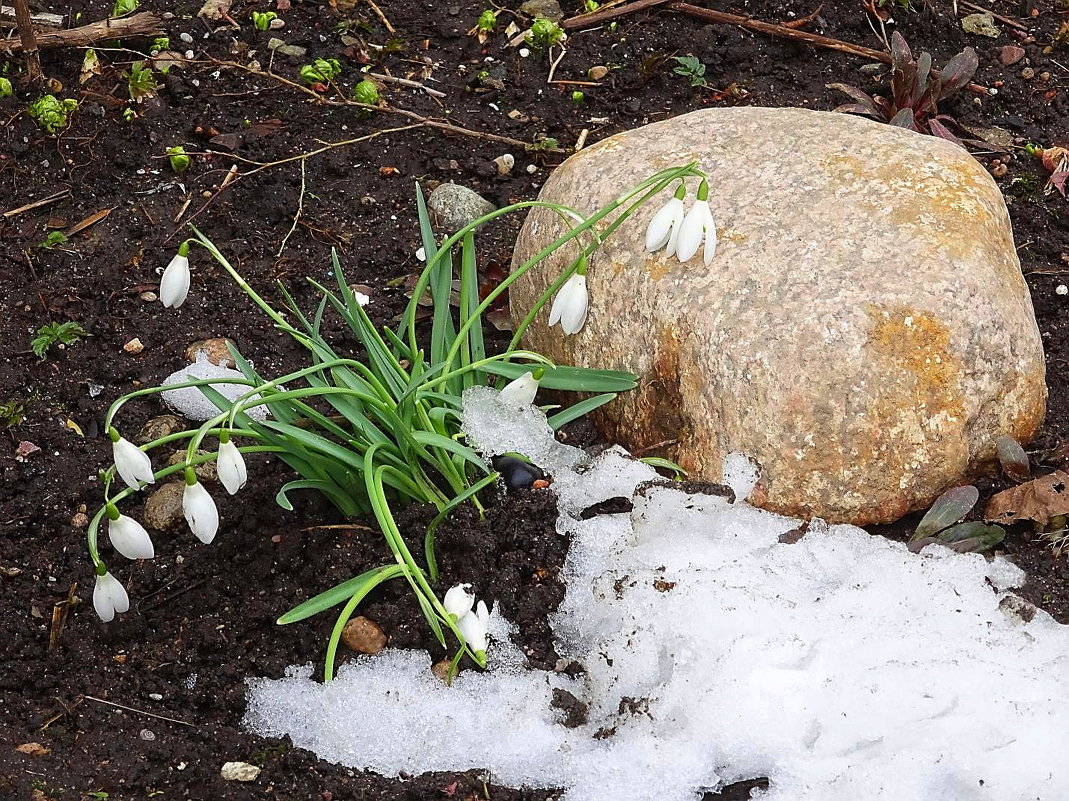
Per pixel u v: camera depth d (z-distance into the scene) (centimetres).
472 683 106
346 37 144
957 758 102
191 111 138
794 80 141
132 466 102
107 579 103
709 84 141
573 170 119
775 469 110
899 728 103
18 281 127
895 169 115
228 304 126
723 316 111
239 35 143
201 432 101
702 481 112
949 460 111
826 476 110
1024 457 112
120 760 104
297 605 109
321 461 110
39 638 110
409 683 107
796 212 114
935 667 104
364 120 138
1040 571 111
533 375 107
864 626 106
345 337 124
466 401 112
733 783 103
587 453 115
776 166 116
